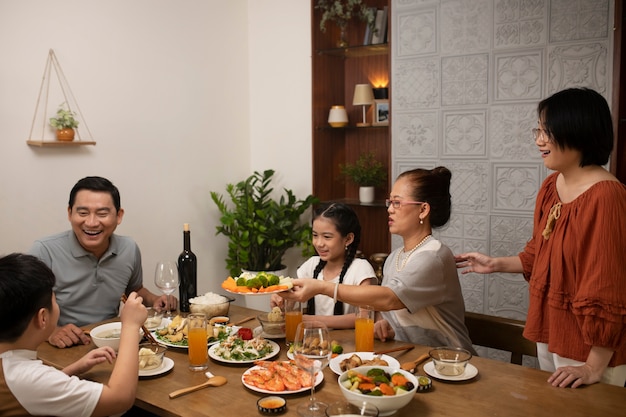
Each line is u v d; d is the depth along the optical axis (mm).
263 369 1701
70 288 2369
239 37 4316
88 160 3354
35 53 3062
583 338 1683
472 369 1714
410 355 1852
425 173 2062
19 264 1403
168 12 3766
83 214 2260
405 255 2105
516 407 1475
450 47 3455
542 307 1816
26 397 1373
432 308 2031
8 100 2963
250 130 4473
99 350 1683
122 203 3561
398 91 3693
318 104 4094
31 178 3084
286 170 4312
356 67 4281
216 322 2219
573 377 1598
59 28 3164
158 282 2199
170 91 3816
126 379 1504
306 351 1461
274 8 4230
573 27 3064
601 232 1621
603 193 1645
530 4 3174
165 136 3803
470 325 2193
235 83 4309
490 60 3326
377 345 1954
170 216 3875
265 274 1950
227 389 1612
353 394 1406
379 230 4219
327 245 2322
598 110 1683
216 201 4004
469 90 3418
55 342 2008
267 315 2182
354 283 2303
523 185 3299
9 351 1409
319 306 2402
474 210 3484
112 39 3436
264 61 4336
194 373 1738
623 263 1608
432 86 3549
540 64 3176
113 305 2500
